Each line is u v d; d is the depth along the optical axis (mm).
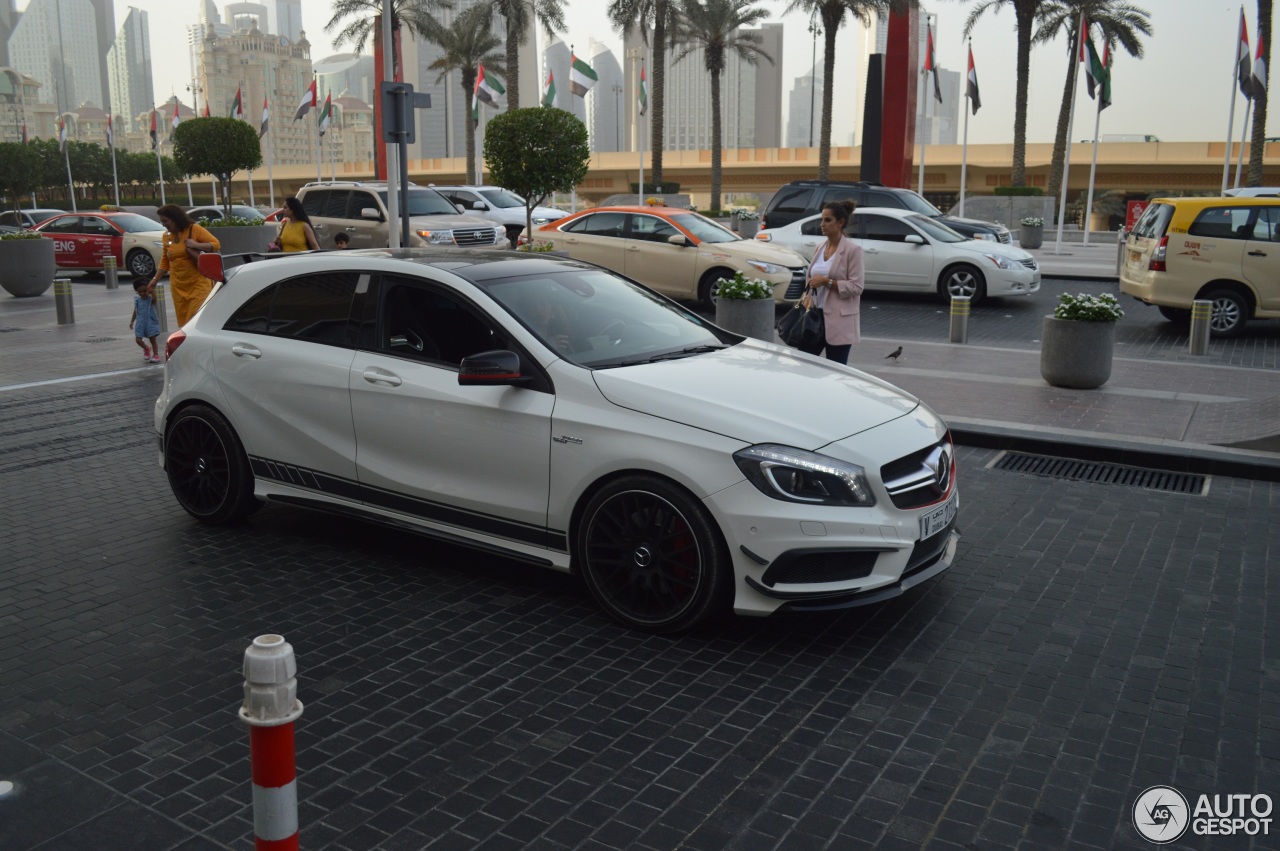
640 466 4418
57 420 8727
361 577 5250
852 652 4402
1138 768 3514
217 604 4895
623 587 4637
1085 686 4098
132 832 3117
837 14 40812
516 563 5461
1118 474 7191
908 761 3551
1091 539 5832
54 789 3346
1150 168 58344
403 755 3574
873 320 15180
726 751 3605
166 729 3750
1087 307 9602
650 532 4480
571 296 5348
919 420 4801
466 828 3152
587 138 18766
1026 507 6426
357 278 5426
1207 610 4840
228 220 23656
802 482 4227
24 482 6930
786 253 15484
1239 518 6199
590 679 4148
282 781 2221
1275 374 10625
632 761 3537
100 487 6816
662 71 43688
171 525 6051
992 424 8164
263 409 5590
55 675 4168
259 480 5730
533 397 4742
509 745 3643
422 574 5293
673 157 71312
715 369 4914
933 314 15836
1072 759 3568
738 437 4309
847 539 4215
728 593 4422
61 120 68312
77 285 21094
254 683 2193
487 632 4594
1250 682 4133
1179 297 13430
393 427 5133
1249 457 7082
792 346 8125
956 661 4316
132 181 88875
